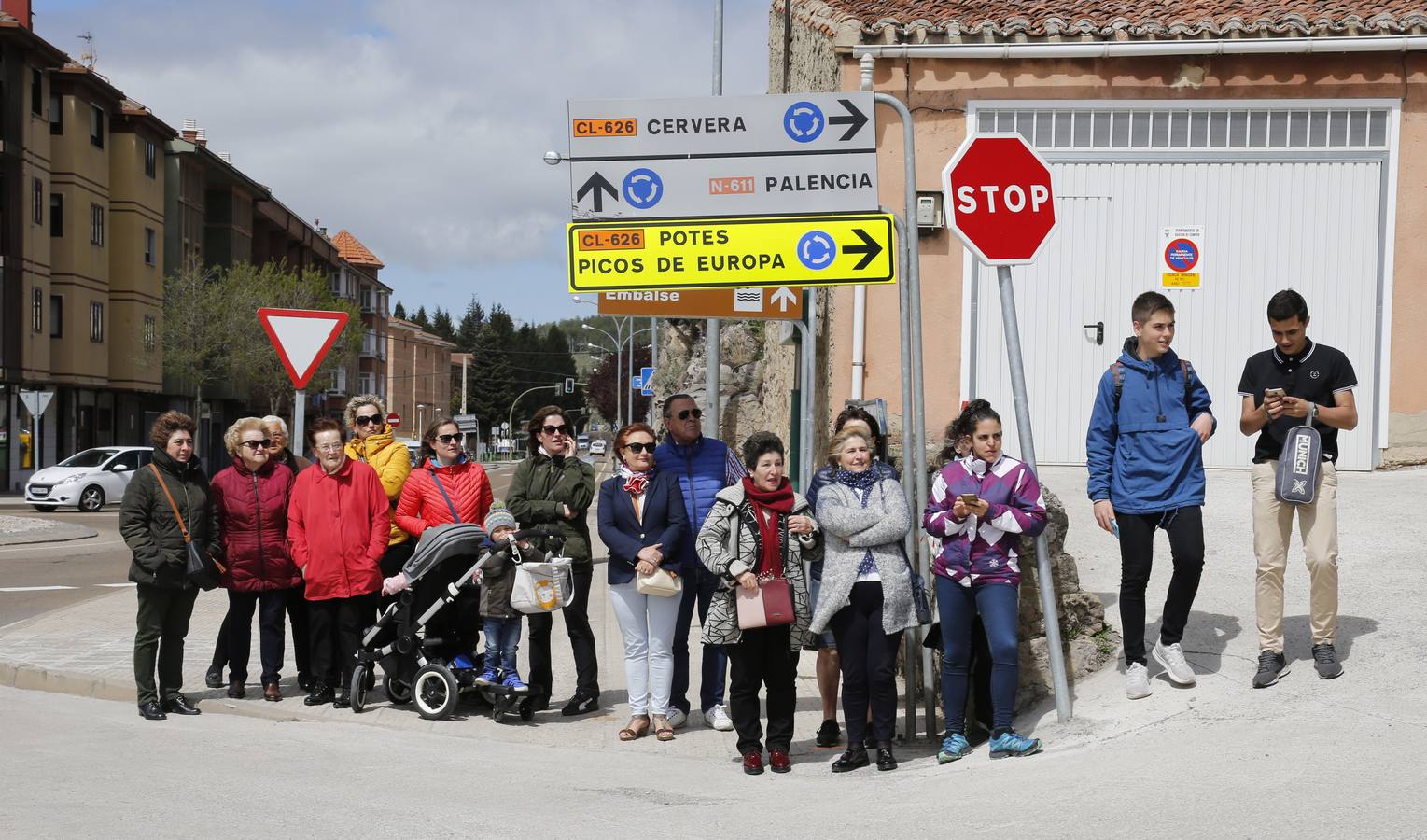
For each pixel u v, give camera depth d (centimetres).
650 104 783
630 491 791
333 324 1058
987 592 654
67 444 4712
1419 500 991
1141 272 1262
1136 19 1263
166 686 849
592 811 577
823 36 1342
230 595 892
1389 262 1245
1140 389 663
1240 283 1258
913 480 780
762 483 698
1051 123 1261
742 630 688
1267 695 628
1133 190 1261
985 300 1258
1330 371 634
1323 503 635
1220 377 1260
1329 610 637
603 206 782
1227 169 1255
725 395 2731
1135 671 667
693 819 557
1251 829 468
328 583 861
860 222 779
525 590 795
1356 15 1237
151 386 5150
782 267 781
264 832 528
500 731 804
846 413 699
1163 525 664
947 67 1255
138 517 822
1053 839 480
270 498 885
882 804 573
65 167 4619
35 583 1659
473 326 15775
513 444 13900
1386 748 541
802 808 577
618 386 7369
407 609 845
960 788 586
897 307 1258
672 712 816
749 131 781
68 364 4625
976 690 712
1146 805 510
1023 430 686
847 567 674
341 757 708
